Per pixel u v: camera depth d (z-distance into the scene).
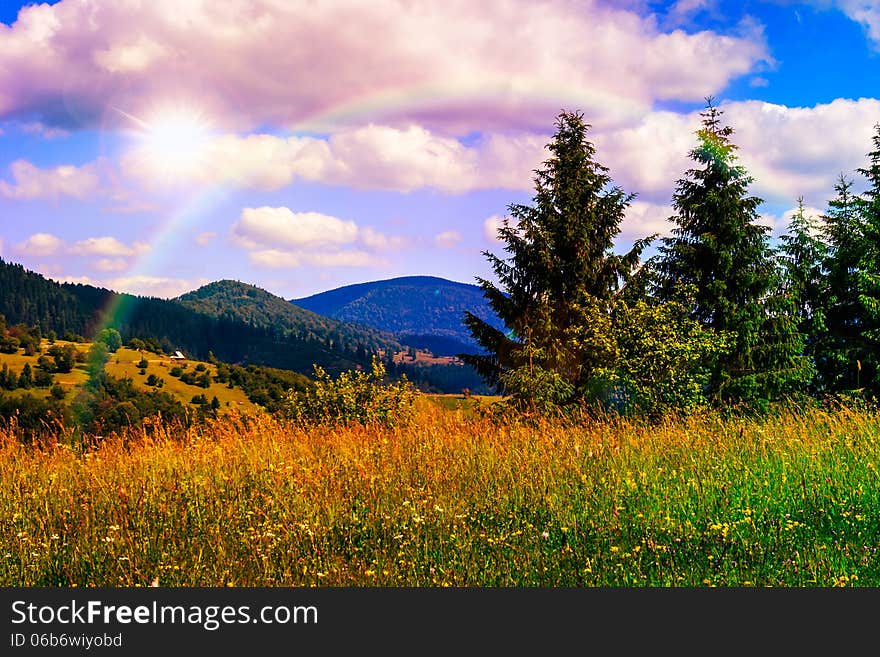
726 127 25.31
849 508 7.23
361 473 8.43
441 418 13.43
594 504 7.64
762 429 10.77
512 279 25.03
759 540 6.53
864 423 10.73
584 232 24.42
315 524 6.88
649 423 14.03
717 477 8.46
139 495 7.93
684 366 18.30
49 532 6.87
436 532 6.90
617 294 24.19
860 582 5.74
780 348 23.67
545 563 6.22
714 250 23.95
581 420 13.67
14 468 9.38
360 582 5.92
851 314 24.89
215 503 7.68
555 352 22.67
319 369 18.62
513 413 17.77
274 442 10.55
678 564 6.14
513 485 8.27
